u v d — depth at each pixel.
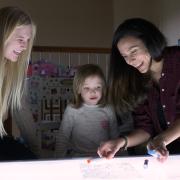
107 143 1.27
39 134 2.13
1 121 1.54
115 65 1.47
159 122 1.53
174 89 1.38
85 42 3.29
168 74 1.37
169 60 1.37
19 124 1.72
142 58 1.29
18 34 1.41
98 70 1.88
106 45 3.33
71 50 2.42
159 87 1.44
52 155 2.12
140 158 1.20
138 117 1.57
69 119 1.84
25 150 1.57
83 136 1.82
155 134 1.55
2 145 1.56
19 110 1.65
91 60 2.75
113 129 1.86
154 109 1.50
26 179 0.98
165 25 2.57
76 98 1.87
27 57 1.54
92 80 1.82
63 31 3.22
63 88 2.21
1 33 1.39
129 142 1.37
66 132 1.83
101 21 3.33
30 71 2.14
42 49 2.33
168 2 2.52
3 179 0.97
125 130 1.84
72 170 1.06
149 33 1.28
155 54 1.31
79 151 1.82
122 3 3.10
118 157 1.21
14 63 1.53
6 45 1.41
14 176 1.00
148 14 2.79
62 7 3.21
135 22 1.29
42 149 2.12
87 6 3.29
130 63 1.31
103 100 1.84
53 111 2.18
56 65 2.23
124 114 1.78
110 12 3.34
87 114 1.84
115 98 1.54
